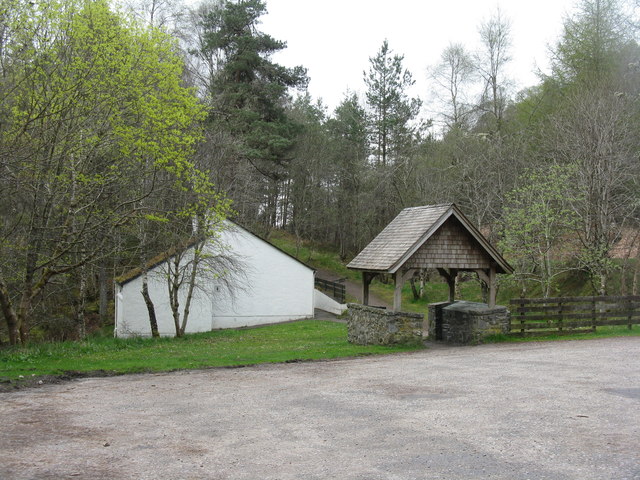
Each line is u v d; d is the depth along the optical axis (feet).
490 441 23.84
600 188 79.41
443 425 26.55
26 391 36.52
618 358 45.98
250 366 47.83
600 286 84.12
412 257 60.59
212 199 74.49
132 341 67.31
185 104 57.16
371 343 62.75
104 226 60.85
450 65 159.94
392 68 162.20
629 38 110.42
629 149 82.69
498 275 91.50
